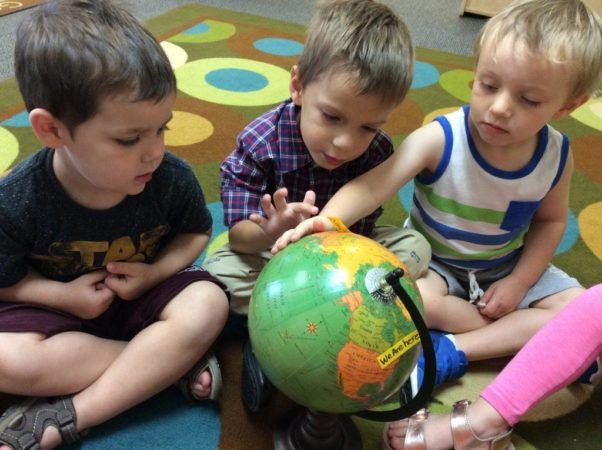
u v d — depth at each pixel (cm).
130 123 71
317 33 90
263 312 67
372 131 91
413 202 114
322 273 66
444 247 109
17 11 222
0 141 142
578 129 190
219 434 87
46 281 86
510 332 103
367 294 64
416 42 254
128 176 76
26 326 80
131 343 86
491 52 87
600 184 160
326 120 88
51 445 81
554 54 82
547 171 102
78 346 84
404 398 91
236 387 95
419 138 100
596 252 133
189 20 240
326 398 66
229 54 211
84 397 83
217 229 125
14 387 80
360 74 84
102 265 90
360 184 96
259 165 100
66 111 70
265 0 282
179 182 90
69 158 76
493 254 108
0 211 77
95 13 72
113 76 67
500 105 87
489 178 100
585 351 85
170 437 86
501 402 84
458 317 105
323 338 63
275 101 181
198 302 89
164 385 88
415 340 65
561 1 89
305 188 104
